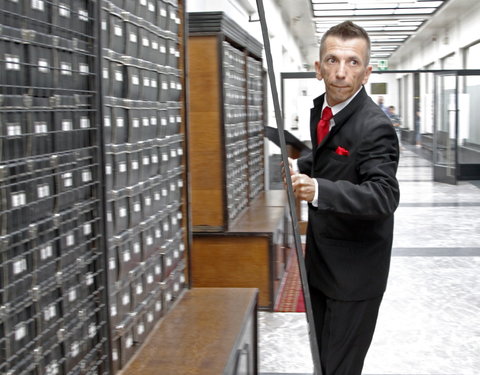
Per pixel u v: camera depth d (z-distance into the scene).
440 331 3.88
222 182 4.14
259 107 6.02
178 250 2.59
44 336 1.43
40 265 1.39
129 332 1.97
